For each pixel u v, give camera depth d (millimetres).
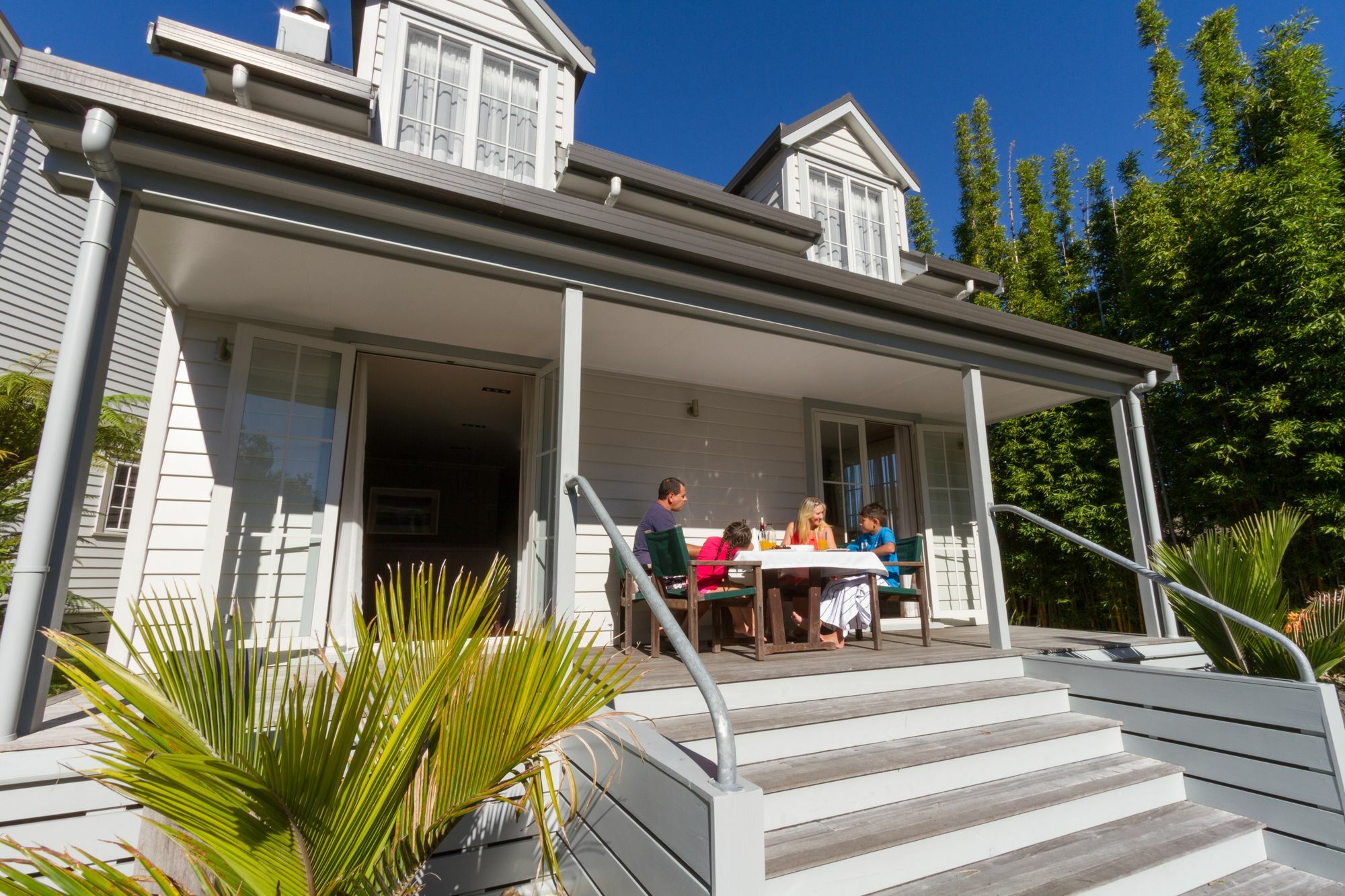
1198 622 3510
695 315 3699
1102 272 9320
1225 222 6320
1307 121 6523
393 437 8812
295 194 2705
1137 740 3297
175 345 3928
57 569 2209
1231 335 6250
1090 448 7734
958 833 2381
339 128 4773
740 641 4582
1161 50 8266
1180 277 6684
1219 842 2635
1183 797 3094
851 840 2215
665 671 3049
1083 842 2590
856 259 7012
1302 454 5773
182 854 1837
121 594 3611
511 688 1766
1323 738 2680
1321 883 2578
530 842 2475
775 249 6285
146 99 2342
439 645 1900
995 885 2232
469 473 11023
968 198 12758
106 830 2096
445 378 5758
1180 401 6738
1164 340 7027
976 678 3621
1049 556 8156
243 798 1402
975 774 2822
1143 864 2402
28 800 2029
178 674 1510
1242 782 2910
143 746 1385
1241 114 7090
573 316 3248
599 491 5195
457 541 10727
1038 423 8344
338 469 4184
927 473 6797
